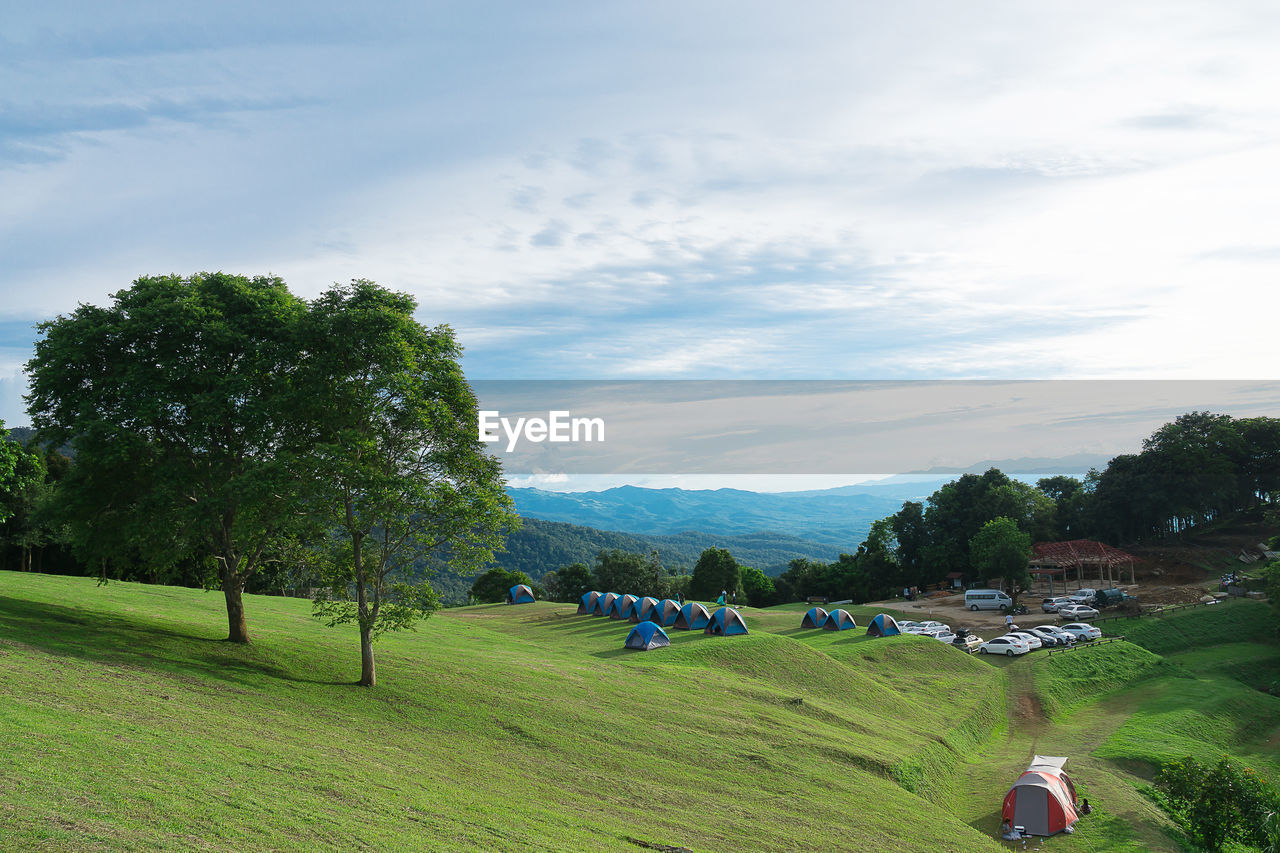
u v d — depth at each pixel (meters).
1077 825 32.66
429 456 33.28
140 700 24.27
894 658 61.56
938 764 39.38
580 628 65.69
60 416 33.97
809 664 53.38
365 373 32.41
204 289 34.81
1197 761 39.38
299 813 18.02
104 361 33.62
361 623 33.19
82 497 33.44
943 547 121.06
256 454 34.12
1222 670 66.31
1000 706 54.50
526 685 38.66
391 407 32.09
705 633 61.16
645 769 30.11
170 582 77.44
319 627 49.56
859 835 27.14
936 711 50.12
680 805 26.94
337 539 34.72
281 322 34.62
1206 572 105.38
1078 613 84.88
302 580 39.31
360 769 22.83
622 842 21.91
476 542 33.94
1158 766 41.12
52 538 69.62
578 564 126.06
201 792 17.84
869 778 34.00
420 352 33.62
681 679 45.66
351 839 17.25
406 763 24.84
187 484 32.69
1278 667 67.69
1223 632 76.44
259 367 33.53
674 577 133.50
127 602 45.78
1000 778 39.00
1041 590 108.00
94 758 18.28
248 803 17.84
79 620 34.78
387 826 18.67
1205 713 52.94
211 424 32.34
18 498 67.69
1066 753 44.12
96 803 15.74
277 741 23.62
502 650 50.22
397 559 34.34
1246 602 83.62
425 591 34.28
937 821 30.58
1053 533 121.94
